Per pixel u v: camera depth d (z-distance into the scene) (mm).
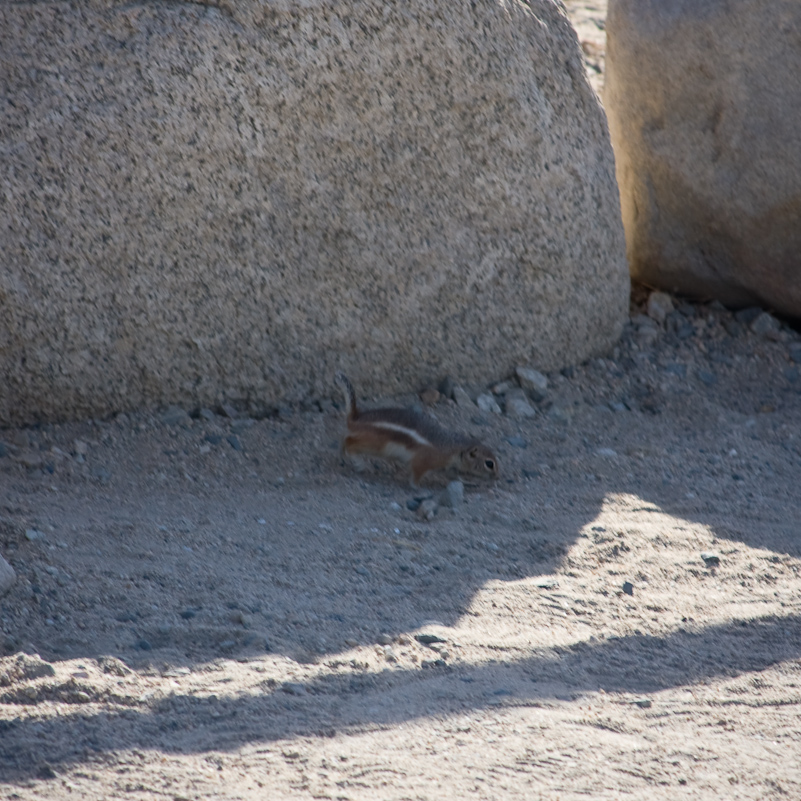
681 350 31078
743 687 16500
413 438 23828
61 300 23000
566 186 27047
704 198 30484
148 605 17375
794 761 14320
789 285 30609
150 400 24750
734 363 30641
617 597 19344
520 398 27859
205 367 24922
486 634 17531
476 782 13211
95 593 17531
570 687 16141
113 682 14938
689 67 29453
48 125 21969
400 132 24688
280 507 22125
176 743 13750
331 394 26438
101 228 22812
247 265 24344
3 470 22125
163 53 22312
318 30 23188
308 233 24656
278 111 23375
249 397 25625
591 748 14320
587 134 27281
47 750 13336
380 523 21797
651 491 24391
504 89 25328
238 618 17125
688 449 26547
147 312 23844
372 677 15828
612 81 31906
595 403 28406
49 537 19203
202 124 22844
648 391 29203
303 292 25109
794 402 29125
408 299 26234
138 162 22641
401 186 25156
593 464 25422
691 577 20328
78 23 21969
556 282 27906
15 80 21766
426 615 18078
